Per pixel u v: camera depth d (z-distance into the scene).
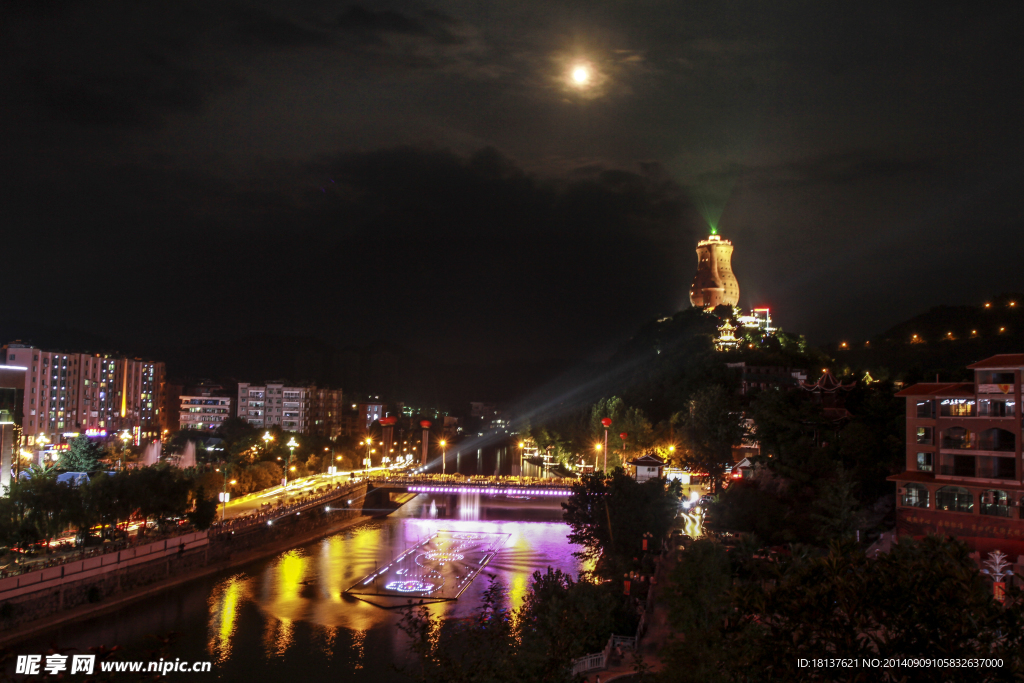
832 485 98.75
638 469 148.88
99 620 99.06
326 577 124.94
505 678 37.34
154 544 114.88
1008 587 24.16
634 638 72.31
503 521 182.50
